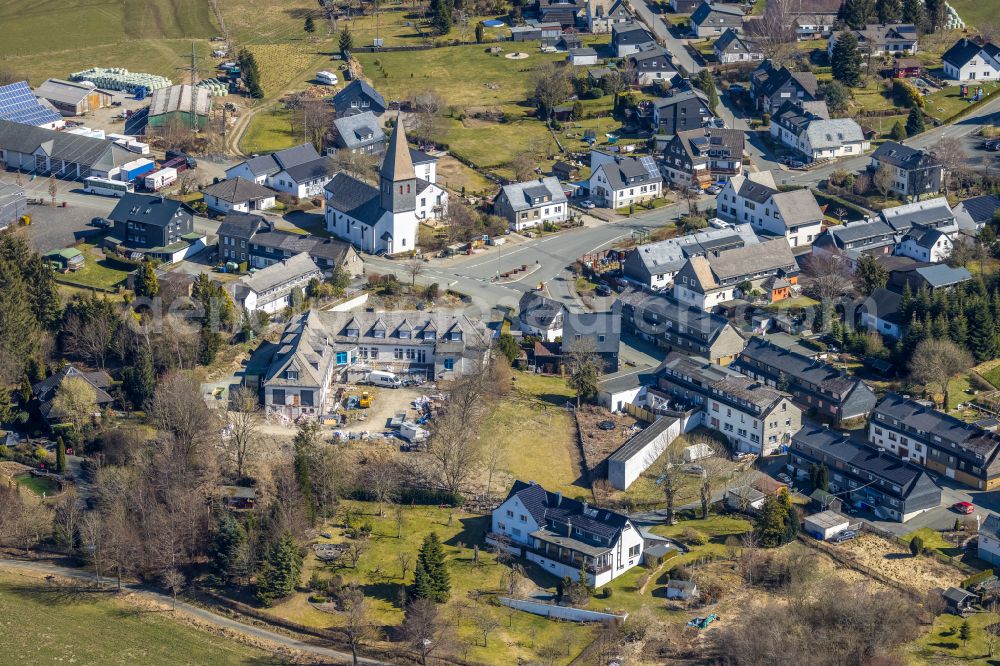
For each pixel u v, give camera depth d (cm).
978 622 17162
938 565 18350
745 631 16212
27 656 16162
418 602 16525
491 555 18050
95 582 17638
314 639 16650
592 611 16875
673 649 16362
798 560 17800
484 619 16675
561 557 17775
